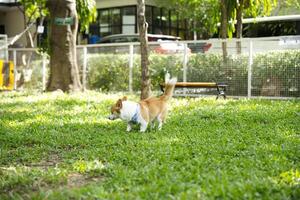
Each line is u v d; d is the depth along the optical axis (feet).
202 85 48.19
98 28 94.99
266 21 66.69
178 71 55.47
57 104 45.24
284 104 43.14
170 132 30.73
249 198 16.47
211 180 18.76
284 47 49.85
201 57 54.24
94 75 61.31
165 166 21.22
